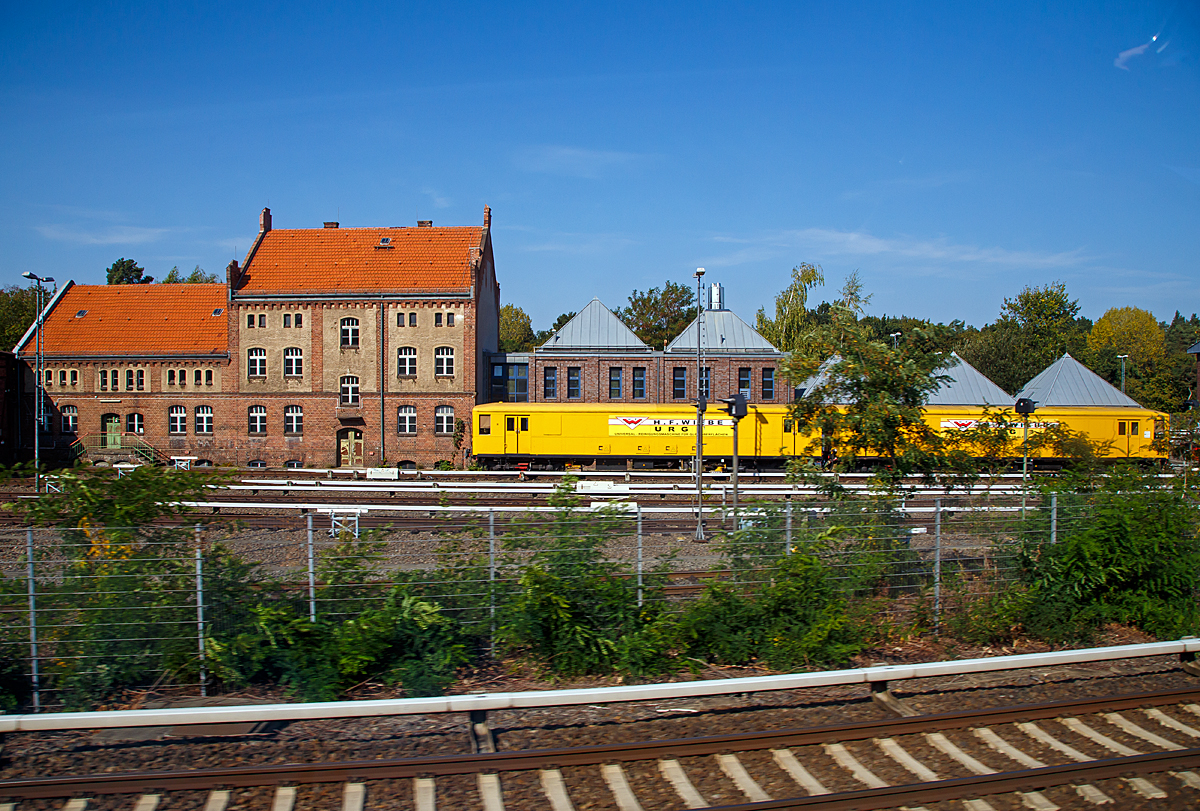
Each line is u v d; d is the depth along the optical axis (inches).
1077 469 552.4
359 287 1702.8
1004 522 468.4
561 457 1536.7
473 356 1676.9
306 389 1694.1
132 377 1718.8
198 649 346.6
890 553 441.4
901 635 429.4
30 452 1707.7
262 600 368.2
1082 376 1724.9
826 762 278.5
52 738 291.1
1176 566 453.7
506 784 260.8
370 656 351.6
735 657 389.7
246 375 1697.8
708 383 1776.6
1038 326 2925.7
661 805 249.1
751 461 1505.9
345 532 406.0
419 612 371.2
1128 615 453.1
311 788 255.9
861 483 970.1
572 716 324.2
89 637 338.0
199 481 402.3
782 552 428.1
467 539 400.2
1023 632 445.7
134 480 389.7
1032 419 1450.5
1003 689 360.2
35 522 378.6
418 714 302.7
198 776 254.5
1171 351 3543.3
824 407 524.7
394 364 1686.8
